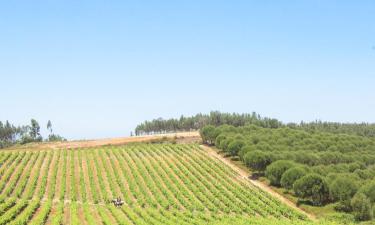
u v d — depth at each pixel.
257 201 84.44
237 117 197.38
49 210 71.25
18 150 139.38
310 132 155.50
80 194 89.44
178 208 80.69
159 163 114.00
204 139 137.50
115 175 102.44
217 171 105.81
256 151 103.06
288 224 65.44
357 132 188.62
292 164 94.25
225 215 76.06
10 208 73.25
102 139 157.62
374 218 74.19
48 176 101.00
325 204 84.50
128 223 62.78
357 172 93.69
